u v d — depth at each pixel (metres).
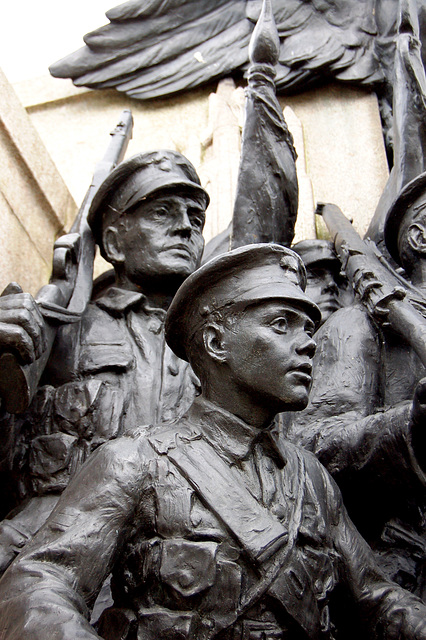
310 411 1.81
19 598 1.01
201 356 1.32
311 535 1.20
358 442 1.57
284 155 2.07
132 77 3.09
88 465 1.22
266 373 1.24
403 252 2.09
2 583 1.07
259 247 1.31
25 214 2.47
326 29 3.04
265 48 2.11
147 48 3.08
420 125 2.37
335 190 2.80
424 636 1.16
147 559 1.13
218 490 1.18
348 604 1.25
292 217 2.08
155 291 2.02
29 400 1.62
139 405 1.78
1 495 1.72
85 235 2.12
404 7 2.50
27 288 2.38
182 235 2.00
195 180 2.14
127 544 1.16
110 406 1.74
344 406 1.80
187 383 1.84
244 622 1.10
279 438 1.31
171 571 1.10
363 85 2.99
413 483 1.50
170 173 2.03
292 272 1.33
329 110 2.99
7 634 0.97
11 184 2.41
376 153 2.86
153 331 1.94
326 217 2.44
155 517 1.16
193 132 3.00
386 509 1.65
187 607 1.09
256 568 1.12
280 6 3.05
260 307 1.28
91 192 2.29
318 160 2.88
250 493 1.20
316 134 2.94
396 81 2.48
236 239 2.01
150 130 3.03
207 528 1.14
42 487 1.64
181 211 2.00
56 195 2.67
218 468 1.21
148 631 1.09
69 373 1.85
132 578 1.14
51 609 0.98
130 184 2.04
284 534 1.15
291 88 3.01
